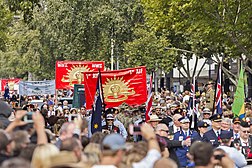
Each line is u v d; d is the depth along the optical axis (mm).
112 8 105125
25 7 54125
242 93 46688
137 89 48969
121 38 105875
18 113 21375
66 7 106938
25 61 149750
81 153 19219
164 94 84375
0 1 81562
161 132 31578
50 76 140125
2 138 19469
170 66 104375
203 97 66750
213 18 58938
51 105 66625
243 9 58719
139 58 102875
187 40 102188
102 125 42469
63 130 22000
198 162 19531
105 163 18016
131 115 50188
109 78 48781
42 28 112875
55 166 15164
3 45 93750
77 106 66750
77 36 106500
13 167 14336
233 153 27422
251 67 88250
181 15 60375
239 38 60844
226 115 47156
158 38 102500
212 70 133125
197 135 35219
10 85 137500
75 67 73125
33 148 19203
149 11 66312
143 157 19750
